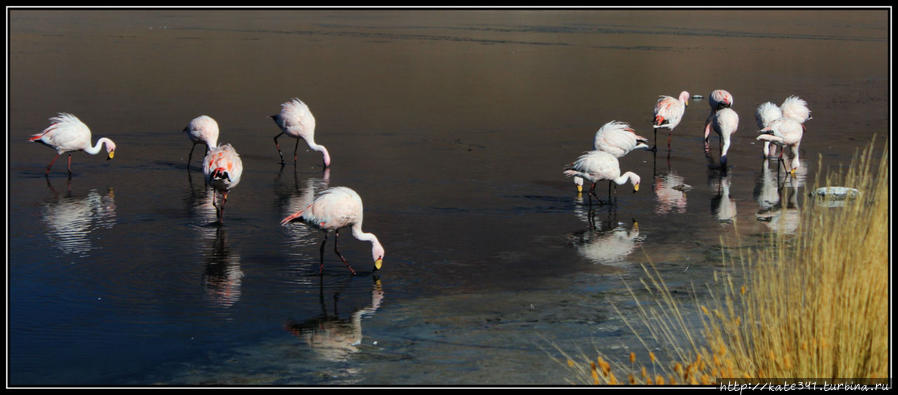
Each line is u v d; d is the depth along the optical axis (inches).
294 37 2048.5
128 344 411.5
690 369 310.2
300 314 450.6
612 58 1686.8
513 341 411.5
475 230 608.4
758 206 679.7
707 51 1796.3
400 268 525.7
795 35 2119.8
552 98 1237.7
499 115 1104.2
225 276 508.1
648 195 719.1
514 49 1824.6
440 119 1072.2
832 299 288.5
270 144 935.0
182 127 1013.2
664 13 2834.6
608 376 332.2
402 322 438.3
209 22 2453.2
